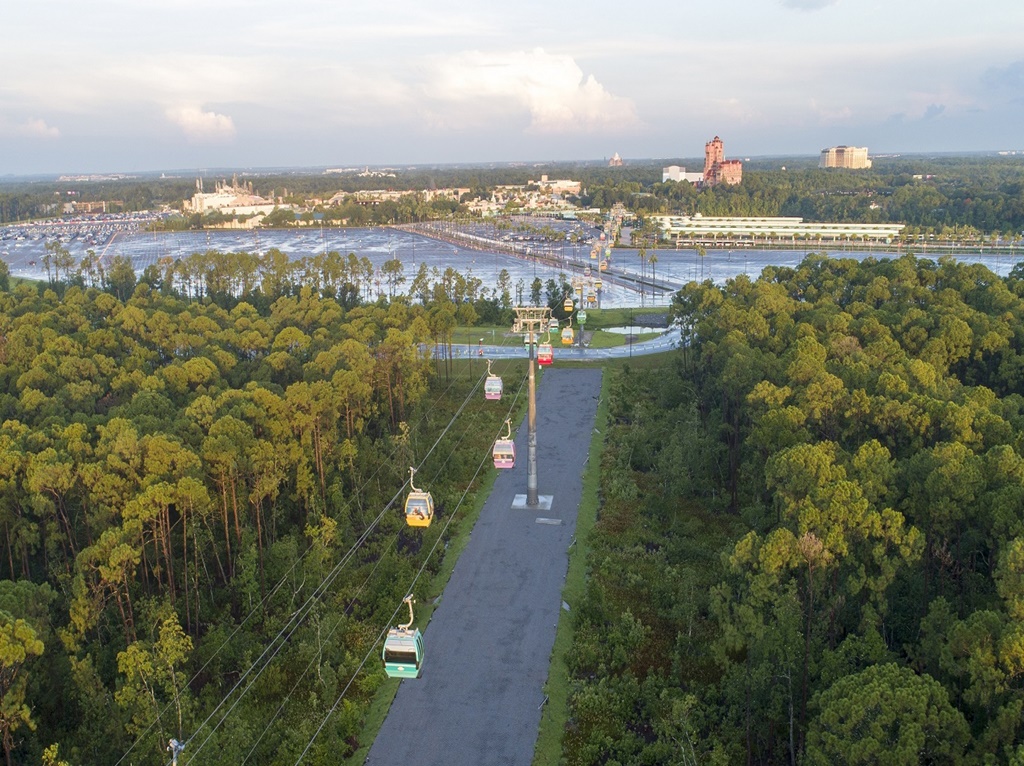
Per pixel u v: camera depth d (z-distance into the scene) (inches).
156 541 3115.2
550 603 3351.4
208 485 3388.3
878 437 3570.4
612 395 6102.4
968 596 2561.5
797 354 4271.7
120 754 2504.9
